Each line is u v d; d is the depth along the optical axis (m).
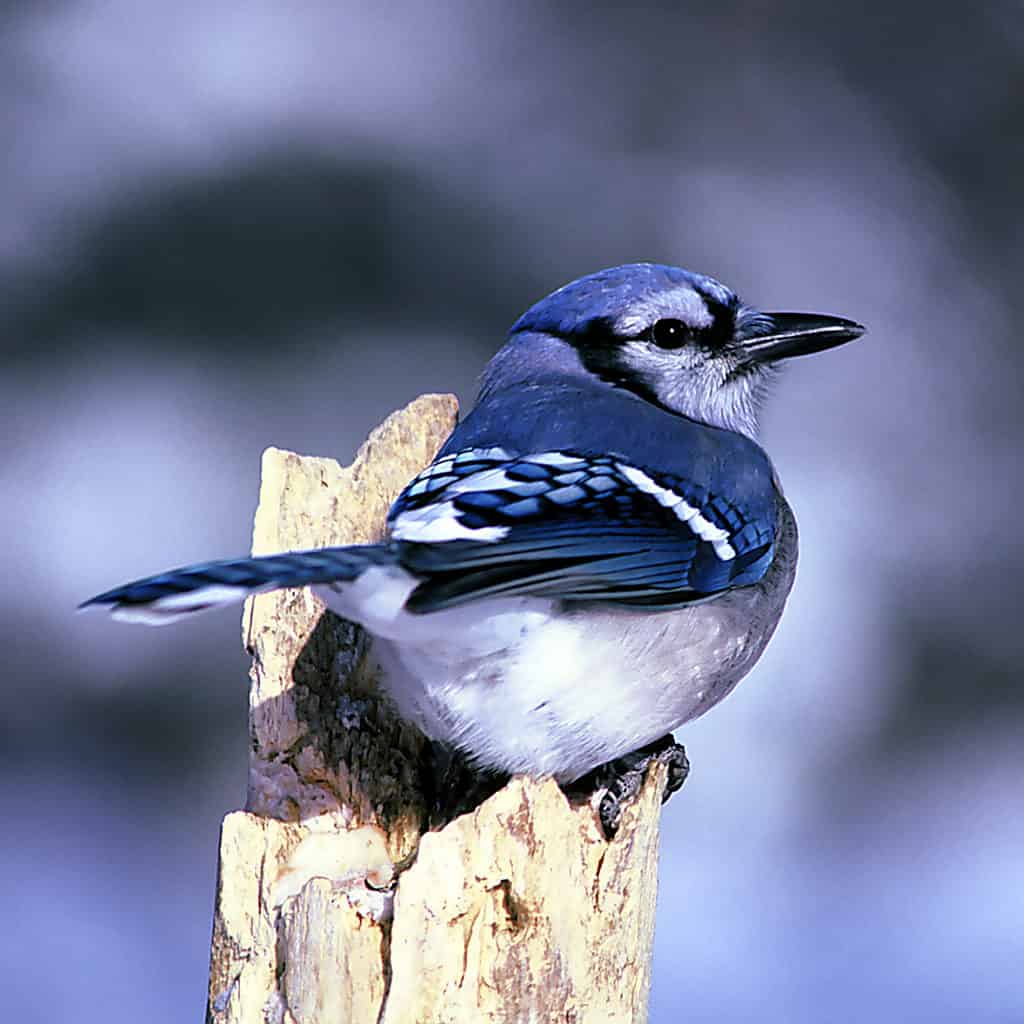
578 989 6.25
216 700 11.85
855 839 11.91
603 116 14.91
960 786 12.23
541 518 6.64
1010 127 15.26
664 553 6.91
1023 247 14.90
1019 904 11.31
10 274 13.27
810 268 14.64
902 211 14.99
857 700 12.28
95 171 13.78
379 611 5.96
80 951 10.77
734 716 12.12
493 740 6.71
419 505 6.62
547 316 8.10
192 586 5.45
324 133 14.19
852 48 15.44
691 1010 10.34
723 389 8.26
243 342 13.27
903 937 11.09
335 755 6.81
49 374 13.06
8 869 11.21
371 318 13.60
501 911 6.14
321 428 13.03
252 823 6.61
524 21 14.96
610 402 7.58
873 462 13.61
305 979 6.05
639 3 15.30
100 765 11.80
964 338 14.41
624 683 6.76
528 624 6.55
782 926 11.13
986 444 13.87
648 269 8.19
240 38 14.50
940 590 13.01
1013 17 15.52
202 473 12.80
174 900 11.22
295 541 7.29
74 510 12.61
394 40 14.70
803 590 12.70
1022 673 12.70
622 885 6.36
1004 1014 10.32
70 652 12.07
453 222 14.15
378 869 6.66
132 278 13.39
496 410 7.47
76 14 14.37
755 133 15.09
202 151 13.91
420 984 6.00
